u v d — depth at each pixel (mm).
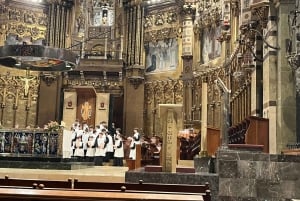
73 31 31844
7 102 30031
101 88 30578
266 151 13727
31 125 30391
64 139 16812
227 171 9945
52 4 31625
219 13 25141
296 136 13344
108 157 23828
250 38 16250
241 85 19625
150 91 30625
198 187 6555
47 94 30281
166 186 6578
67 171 13930
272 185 9938
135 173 9883
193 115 27484
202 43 27500
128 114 29953
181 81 28688
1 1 29766
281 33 13859
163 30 30297
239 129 16703
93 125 26609
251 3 14867
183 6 28672
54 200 4949
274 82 14188
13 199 4918
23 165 15188
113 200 4988
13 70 30312
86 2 32156
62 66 19531
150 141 23641
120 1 32031
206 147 12711
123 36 31484
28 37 31203
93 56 31250
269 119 13961
